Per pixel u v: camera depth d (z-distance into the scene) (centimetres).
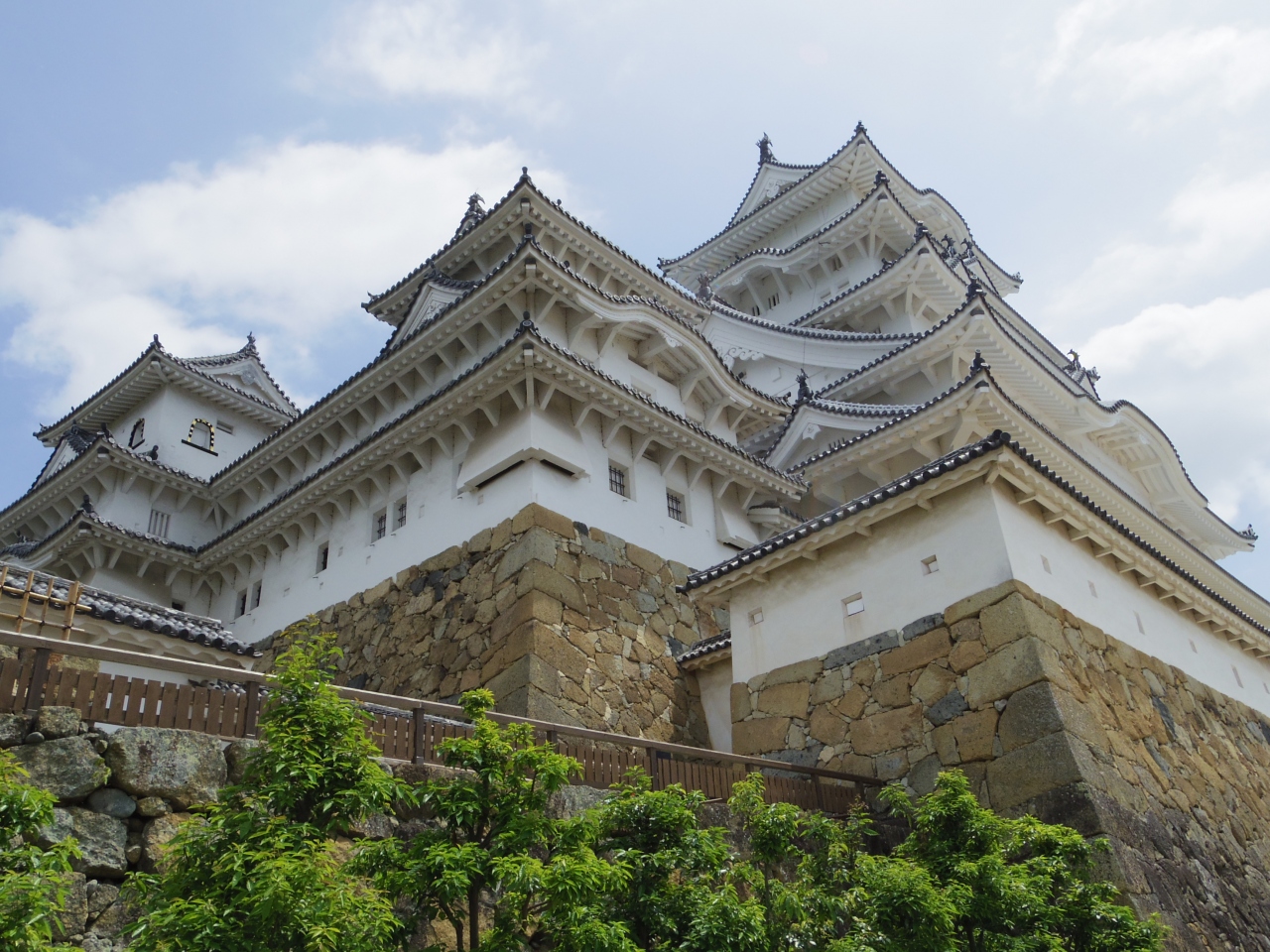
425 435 2245
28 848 628
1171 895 1240
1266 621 3216
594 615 1962
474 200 3009
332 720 818
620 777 1130
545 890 796
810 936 930
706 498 2456
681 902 880
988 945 979
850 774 1384
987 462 1438
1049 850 1081
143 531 2895
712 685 2045
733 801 1049
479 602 1969
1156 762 1458
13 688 804
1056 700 1273
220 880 700
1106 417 3284
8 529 3186
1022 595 1368
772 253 4175
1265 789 1783
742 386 2739
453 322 2331
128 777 820
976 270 4644
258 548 2675
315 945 660
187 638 1290
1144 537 2781
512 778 884
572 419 2158
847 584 1597
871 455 2598
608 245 2719
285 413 3647
